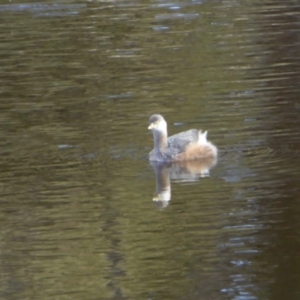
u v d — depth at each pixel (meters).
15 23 27.11
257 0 29.53
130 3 29.58
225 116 17.30
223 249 11.53
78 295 10.49
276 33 24.59
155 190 13.60
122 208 12.96
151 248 11.64
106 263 11.26
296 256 11.23
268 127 16.52
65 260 11.36
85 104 18.59
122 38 24.77
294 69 20.66
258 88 19.20
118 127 16.95
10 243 11.94
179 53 22.77
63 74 21.25
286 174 13.98
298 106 17.72
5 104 18.92
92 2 29.80
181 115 17.52
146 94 19.16
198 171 14.46
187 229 12.12
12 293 10.60
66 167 14.91
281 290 10.38
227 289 10.48
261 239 11.73
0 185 14.09
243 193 13.28
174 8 28.59
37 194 13.61
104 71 21.27
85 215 12.77
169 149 15.10
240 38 24.19
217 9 28.33
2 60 22.92
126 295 10.38
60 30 26.00
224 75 20.52
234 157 15.02
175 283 10.59
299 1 28.83
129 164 15.01
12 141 16.38
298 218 12.33
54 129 17.00
